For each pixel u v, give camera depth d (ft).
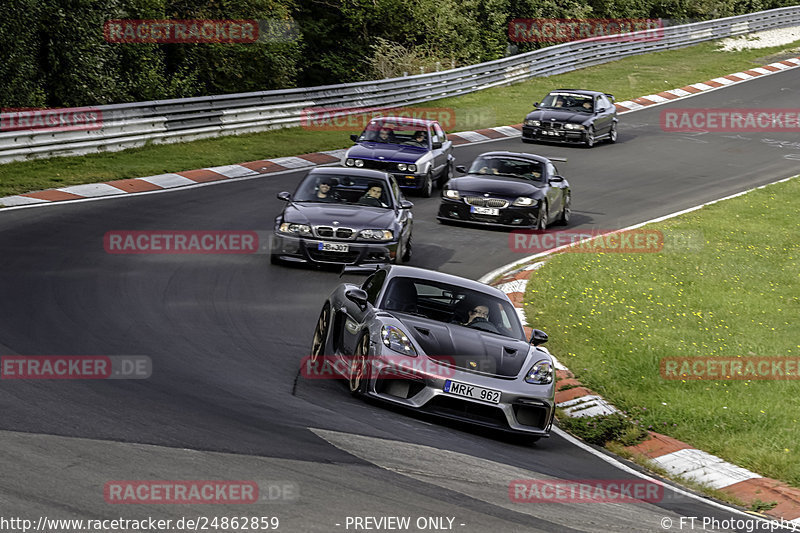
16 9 309.22
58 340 115.44
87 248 176.14
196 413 88.89
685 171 349.20
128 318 132.36
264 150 312.09
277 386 107.34
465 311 115.96
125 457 71.46
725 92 525.34
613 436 116.78
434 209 259.80
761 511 95.71
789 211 291.17
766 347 164.14
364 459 80.84
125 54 367.45
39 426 77.61
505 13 597.93
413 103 433.89
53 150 263.08
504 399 102.32
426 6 528.22
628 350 151.43
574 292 184.55
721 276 213.46
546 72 533.55
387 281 118.21
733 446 113.29
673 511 87.15
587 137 373.40
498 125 408.05
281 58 427.74
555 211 248.52
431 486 76.23
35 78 330.75
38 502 59.77
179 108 307.58
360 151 270.05
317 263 177.58
